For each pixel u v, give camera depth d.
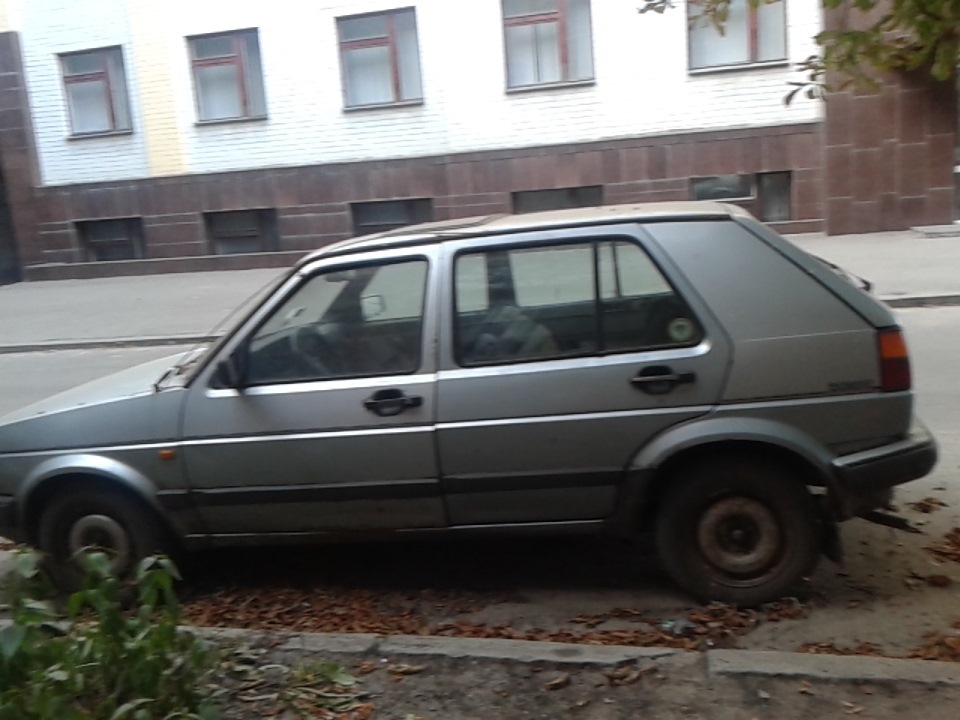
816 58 4.27
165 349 13.17
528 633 4.08
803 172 17.98
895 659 3.48
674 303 4.05
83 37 20.94
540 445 4.10
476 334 4.20
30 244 22.14
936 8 3.52
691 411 4.00
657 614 4.18
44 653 3.06
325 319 4.33
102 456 4.45
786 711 3.21
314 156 20.17
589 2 18.25
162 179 21.11
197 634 3.50
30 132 21.69
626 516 4.12
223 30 20.06
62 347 13.84
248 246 21.22
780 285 4.02
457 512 4.25
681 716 3.23
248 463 4.33
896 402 3.96
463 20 18.83
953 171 17.34
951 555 4.59
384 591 4.60
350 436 4.23
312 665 3.58
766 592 4.09
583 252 4.13
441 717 3.32
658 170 18.56
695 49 18.02
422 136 19.55
